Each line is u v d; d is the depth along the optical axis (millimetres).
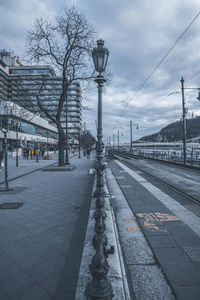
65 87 17312
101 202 3080
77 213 5801
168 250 3754
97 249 2322
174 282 2854
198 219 5402
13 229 4691
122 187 9789
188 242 4078
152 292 2686
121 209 6379
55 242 4027
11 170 16000
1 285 2764
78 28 16281
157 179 12156
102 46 4270
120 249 3758
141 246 3977
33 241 4082
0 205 6613
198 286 2766
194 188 9461
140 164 24016
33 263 3291
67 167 16344
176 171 16594
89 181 11195
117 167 20109
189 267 3215
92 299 2008
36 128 50688
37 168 17500
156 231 4625
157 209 6285
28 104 16969
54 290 2654
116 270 2730
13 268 3152
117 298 2244
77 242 3998
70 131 78688
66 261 3332
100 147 3961
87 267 2773
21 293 2605
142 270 3191
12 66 71438
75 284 2760
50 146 60094
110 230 3930
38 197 7664
